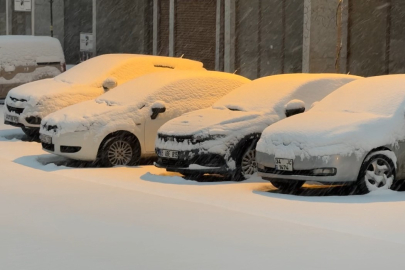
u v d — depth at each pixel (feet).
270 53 83.05
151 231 28.50
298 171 35.65
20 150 51.29
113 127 44.93
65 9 137.18
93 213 31.68
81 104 47.78
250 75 85.87
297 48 79.41
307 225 29.55
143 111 45.80
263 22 83.71
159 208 32.68
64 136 44.83
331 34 73.31
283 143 36.24
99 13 111.75
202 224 29.66
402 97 37.29
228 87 48.11
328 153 34.88
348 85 40.45
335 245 26.35
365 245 26.35
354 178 35.14
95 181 40.09
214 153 39.75
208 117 41.32
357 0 72.02
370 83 39.58
